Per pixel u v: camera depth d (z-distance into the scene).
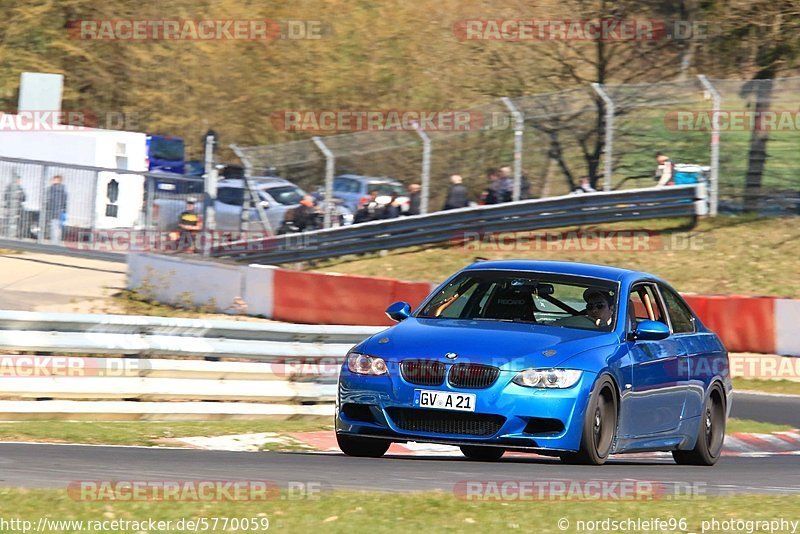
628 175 88.25
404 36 112.19
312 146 88.44
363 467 26.06
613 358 27.81
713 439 33.38
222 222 83.44
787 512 21.19
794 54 95.06
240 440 32.47
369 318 62.94
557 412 26.14
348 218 84.19
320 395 40.25
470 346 26.98
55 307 64.94
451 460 29.34
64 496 19.45
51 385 34.38
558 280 30.30
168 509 18.88
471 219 84.19
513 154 87.94
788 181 85.94
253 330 39.47
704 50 98.62
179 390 36.84
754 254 81.19
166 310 66.94
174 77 111.50
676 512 20.59
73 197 74.38
